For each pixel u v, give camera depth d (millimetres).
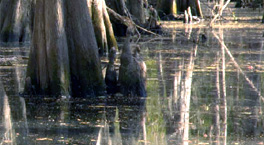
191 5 47844
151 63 20938
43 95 14672
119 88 15062
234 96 14570
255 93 14969
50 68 14508
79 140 10016
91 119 11945
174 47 27188
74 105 13484
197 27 39844
